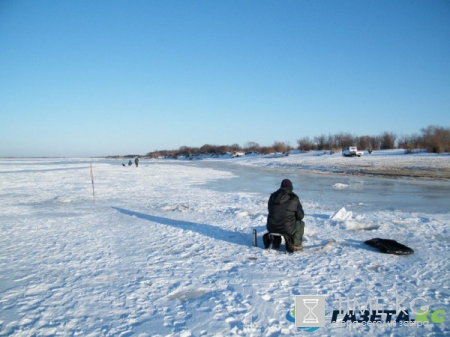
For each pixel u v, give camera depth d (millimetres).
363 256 6562
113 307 4391
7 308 4383
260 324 3930
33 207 13438
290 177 30000
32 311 4293
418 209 12906
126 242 7723
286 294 4762
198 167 52906
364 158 60094
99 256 6625
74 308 4371
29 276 5543
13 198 16328
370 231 8719
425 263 6156
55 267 5980
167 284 5152
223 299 4605
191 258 6465
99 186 22422
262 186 22391
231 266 5984
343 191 19203
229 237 8156
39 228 9328
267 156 92750
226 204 13781
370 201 15156
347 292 4848
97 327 3883
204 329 3811
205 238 8055
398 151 78688
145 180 27516
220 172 38625
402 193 18172
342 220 9797
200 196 16672
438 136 68250
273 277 5422
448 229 8969
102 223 10008
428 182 24453
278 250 6988
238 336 3670
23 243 7676
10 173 37656
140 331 3779
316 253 6781
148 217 10953
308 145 106562
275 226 6785
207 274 5574
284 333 3746
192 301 4555
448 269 5840
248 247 7242
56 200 15391
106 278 5426
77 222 10188
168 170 43281
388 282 5234
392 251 6691
